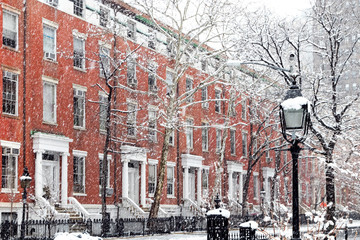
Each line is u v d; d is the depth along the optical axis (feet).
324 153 80.12
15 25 102.53
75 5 118.21
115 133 125.70
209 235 49.08
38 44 106.73
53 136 105.70
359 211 118.11
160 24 139.33
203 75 150.82
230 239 65.00
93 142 120.06
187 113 156.46
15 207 97.30
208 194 156.56
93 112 120.26
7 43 100.53
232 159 181.37
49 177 105.29
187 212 151.02
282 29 93.45
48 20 109.29
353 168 92.32
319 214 48.39
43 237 84.53
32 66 104.83
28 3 104.73
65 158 109.29
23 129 101.50
